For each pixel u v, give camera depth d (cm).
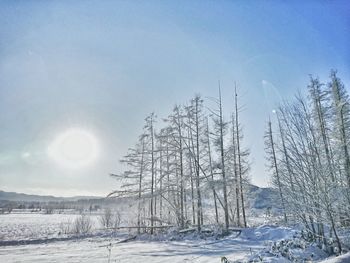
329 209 988
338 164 952
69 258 1407
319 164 993
